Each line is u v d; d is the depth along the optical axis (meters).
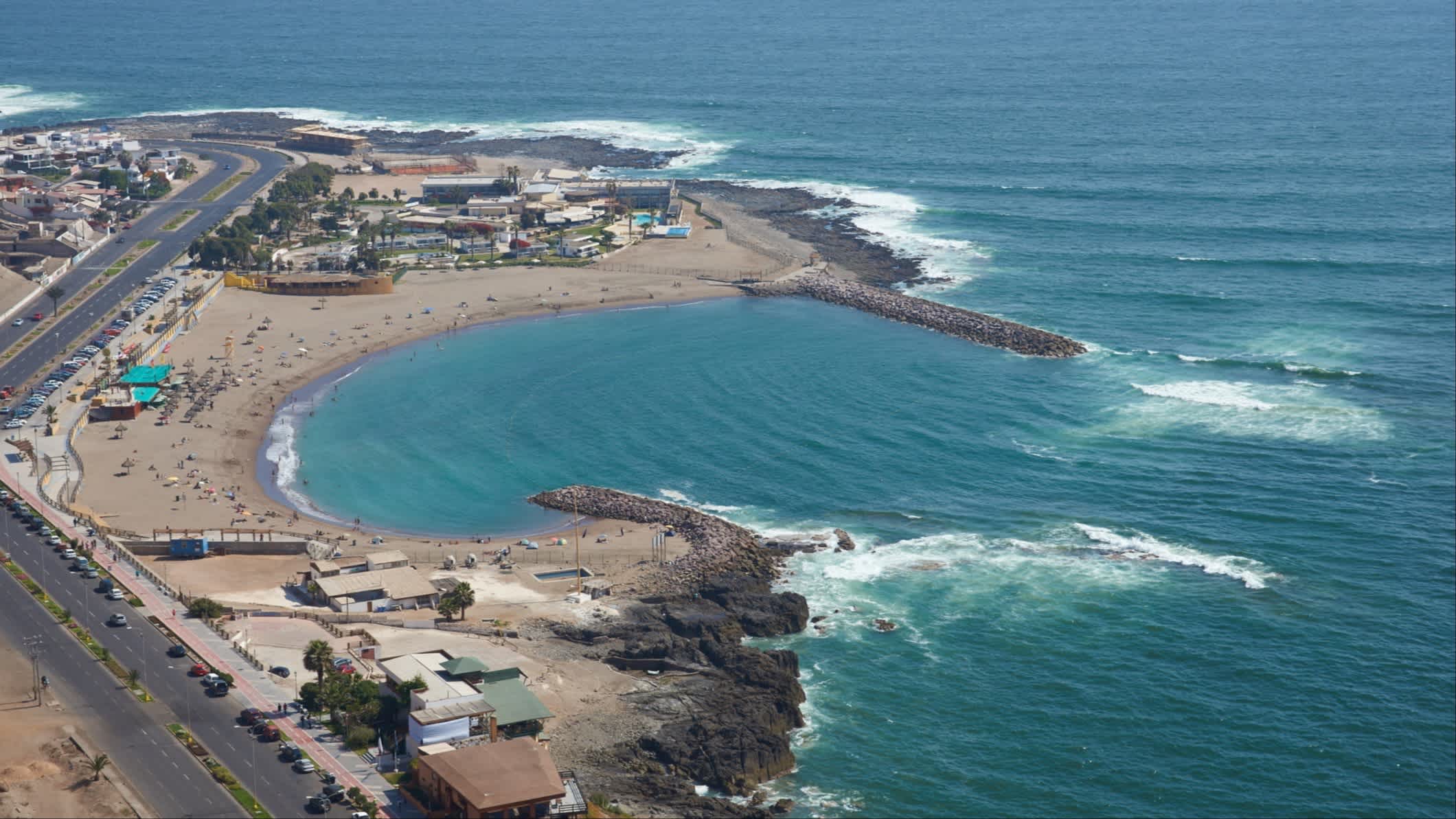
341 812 169.62
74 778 174.50
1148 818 189.88
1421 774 198.25
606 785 185.75
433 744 181.12
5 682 197.12
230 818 167.50
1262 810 191.50
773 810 189.12
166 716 189.88
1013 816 190.00
